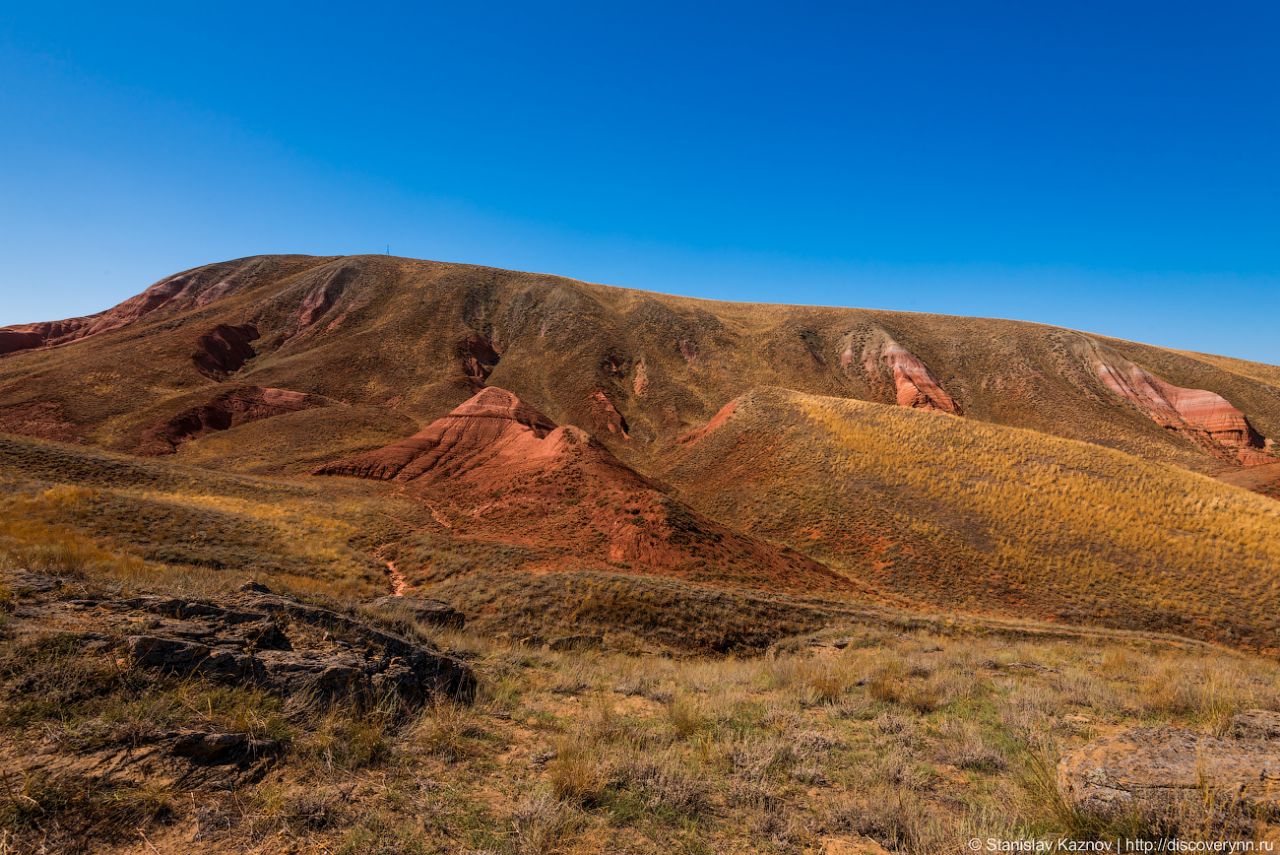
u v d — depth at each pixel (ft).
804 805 15.39
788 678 30.89
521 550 90.22
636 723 21.68
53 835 10.05
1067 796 14.44
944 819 14.58
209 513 86.22
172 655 16.44
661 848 12.65
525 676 28.58
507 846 11.86
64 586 20.52
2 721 12.43
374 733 16.02
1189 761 14.35
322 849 10.96
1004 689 28.81
